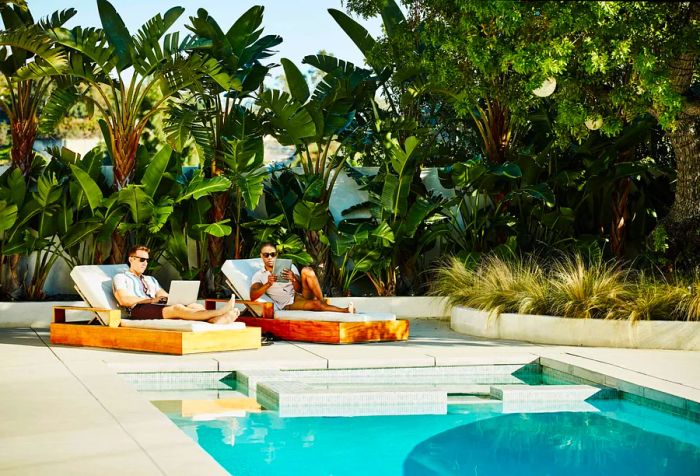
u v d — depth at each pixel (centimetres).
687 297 993
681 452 582
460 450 586
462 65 1177
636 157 1486
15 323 1147
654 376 765
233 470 531
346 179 1461
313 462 552
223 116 1349
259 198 1314
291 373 832
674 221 1183
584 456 571
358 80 1399
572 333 995
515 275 1161
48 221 1192
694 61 1079
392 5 1460
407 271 1395
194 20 1252
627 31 959
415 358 865
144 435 526
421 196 1412
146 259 984
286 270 1050
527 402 746
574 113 1061
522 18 973
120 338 904
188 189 1232
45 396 648
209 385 811
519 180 1400
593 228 1441
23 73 1159
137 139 1262
